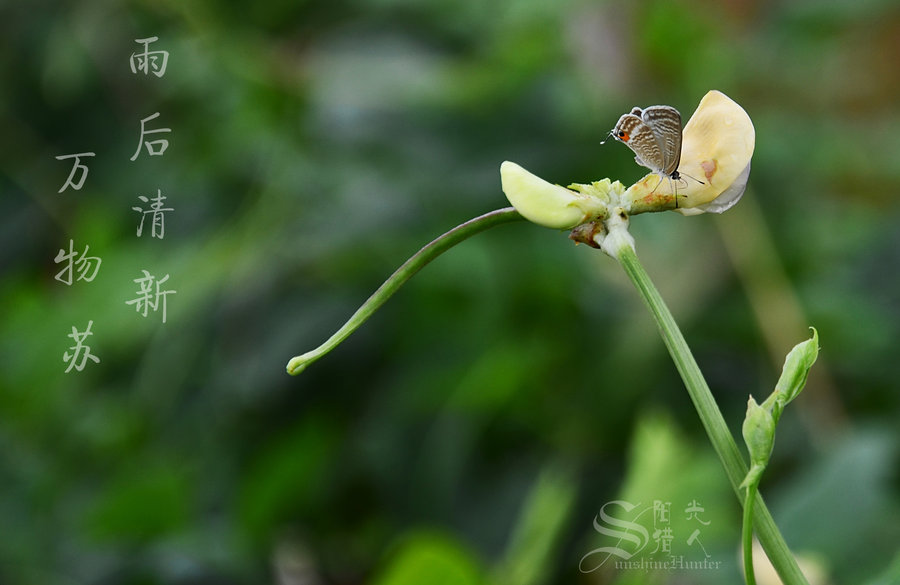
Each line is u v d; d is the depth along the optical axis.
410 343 1.20
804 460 1.07
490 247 1.17
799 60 1.26
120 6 1.43
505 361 1.06
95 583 1.09
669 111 0.69
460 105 1.23
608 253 0.69
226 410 1.23
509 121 1.22
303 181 1.27
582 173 1.19
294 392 1.21
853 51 1.27
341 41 1.32
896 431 1.06
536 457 1.11
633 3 1.18
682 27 1.18
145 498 1.10
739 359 1.17
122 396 1.32
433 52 1.31
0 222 1.56
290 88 1.29
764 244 1.14
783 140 1.25
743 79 1.26
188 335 1.27
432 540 0.74
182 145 1.43
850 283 1.22
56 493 1.22
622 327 1.11
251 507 1.13
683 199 0.70
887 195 1.27
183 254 1.28
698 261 1.14
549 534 0.80
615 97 1.20
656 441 0.82
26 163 1.53
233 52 1.29
